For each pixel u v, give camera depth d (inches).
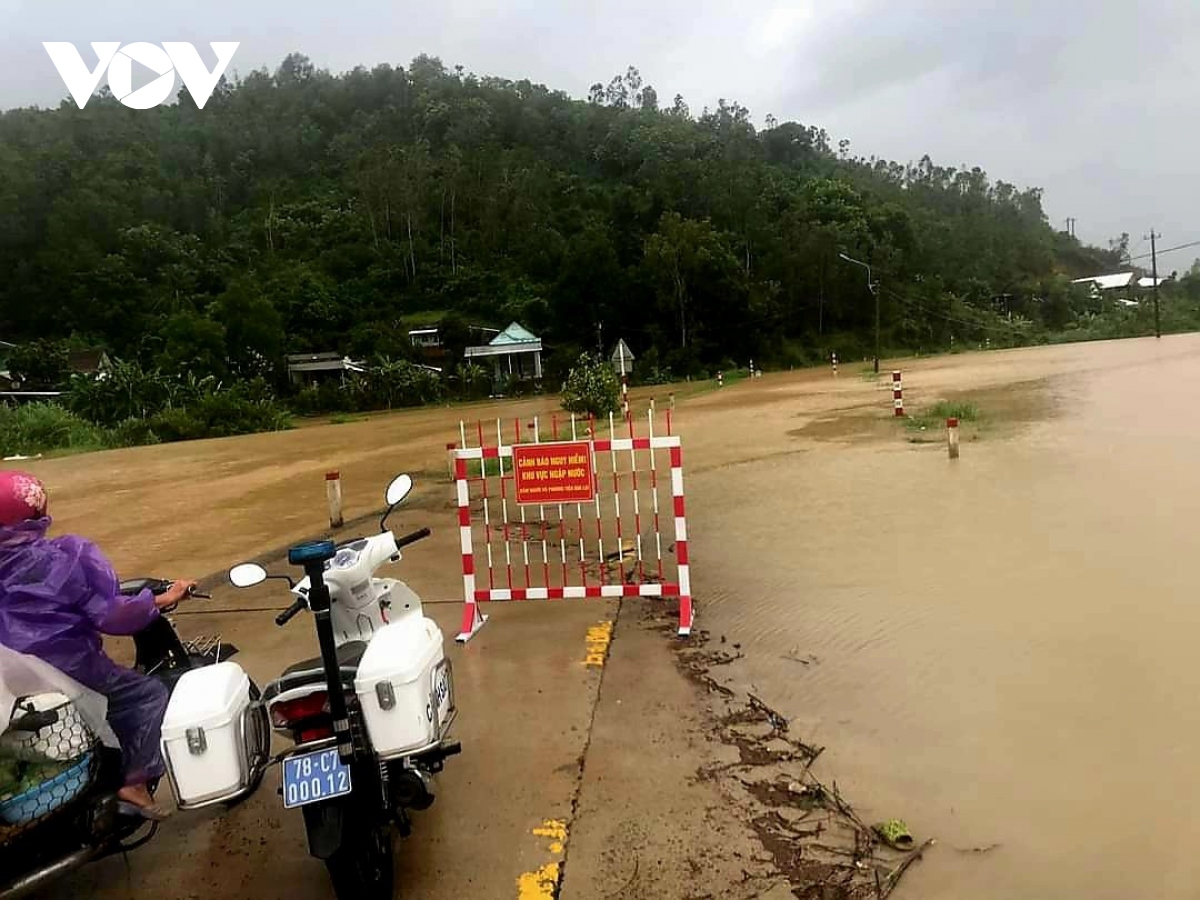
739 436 698.2
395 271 3238.2
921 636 220.5
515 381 2519.7
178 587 139.9
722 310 2721.5
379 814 119.4
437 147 4402.1
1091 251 5649.6
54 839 115.0
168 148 4160.9
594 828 139.7
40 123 4188.0
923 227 3927.2
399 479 164.7
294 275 3078.2
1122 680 187.0
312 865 137.6
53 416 1384.1
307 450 919.0
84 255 3036.4
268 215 3757.4
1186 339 2279.8
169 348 2389.3
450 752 125.5
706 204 3257.9
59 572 119.0
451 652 225.9
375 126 4626.0
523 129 4559.5
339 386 2353.6
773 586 270.8
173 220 3567.9
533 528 374.3
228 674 125.4
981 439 567.2
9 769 108.7
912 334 3117.6
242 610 275.1
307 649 234.1
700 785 152.3
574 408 970.7
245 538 413.7
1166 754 155.3
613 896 122.3
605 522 382.3
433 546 345.7
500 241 3417.8
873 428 684.1
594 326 2810.0
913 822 138.9
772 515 375.2
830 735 170.1
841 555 301.7
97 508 572.1
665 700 188.9
